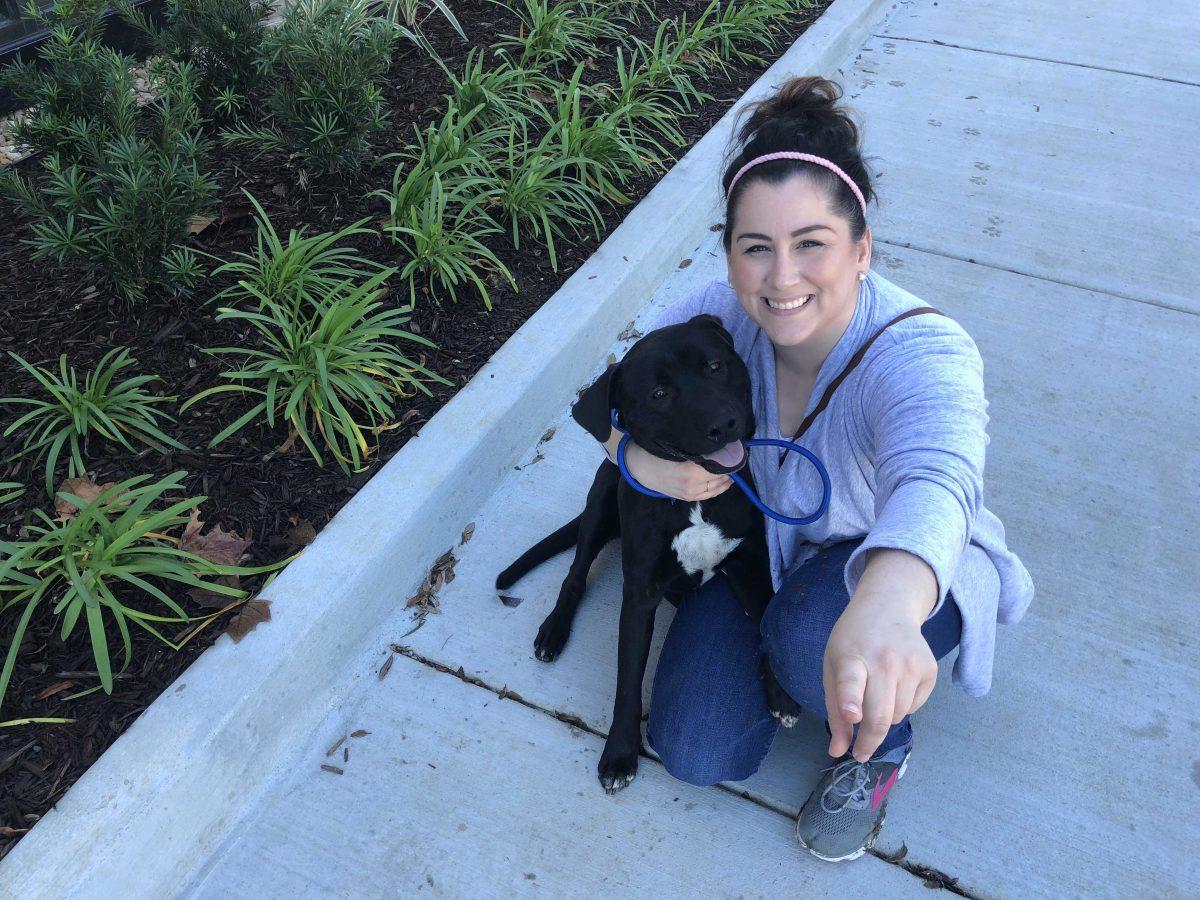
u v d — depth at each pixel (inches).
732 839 87.0
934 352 70.6
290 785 91.9
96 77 131.6
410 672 101.0
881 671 52.9
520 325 129.9
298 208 140.1
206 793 85.5
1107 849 85.0
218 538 100.1
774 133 69.5
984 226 157.6
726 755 85.4
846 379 74.2
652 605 88.9
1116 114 183.8
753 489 84.4
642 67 176.4
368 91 137.9
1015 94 190.5
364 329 117.0
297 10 153.7
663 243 146.6
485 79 155.5
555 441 125.9
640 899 83.2
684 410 74.4
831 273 70.1
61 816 77.8
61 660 90.1
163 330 120.8
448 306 131.0
